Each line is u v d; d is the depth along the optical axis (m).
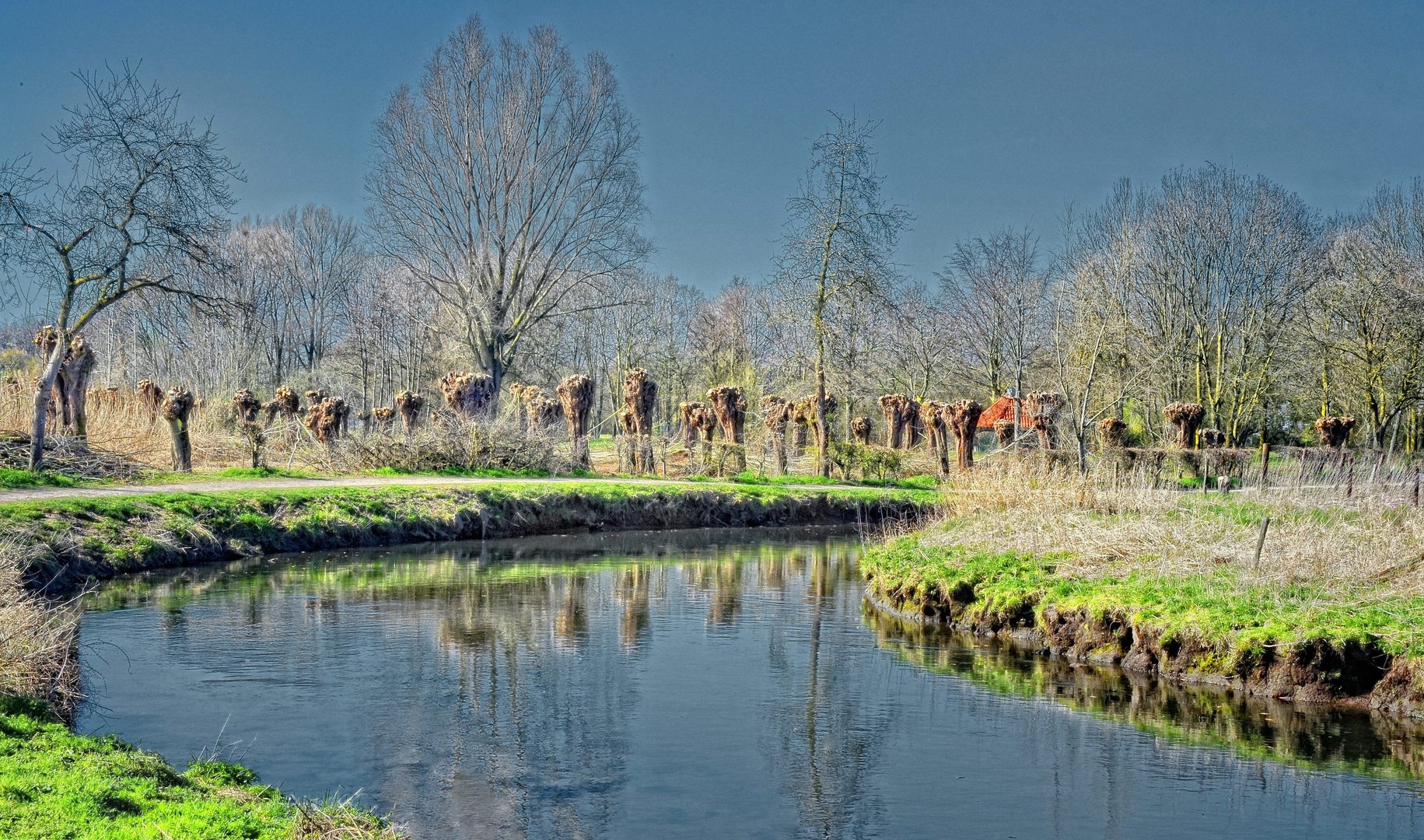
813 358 37.81
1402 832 8.30
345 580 19.59
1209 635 12.20
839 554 25.34
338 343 63.31
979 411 36.91
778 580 21.00
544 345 56.16
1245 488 24.70
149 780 7.61
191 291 26.02
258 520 22.86
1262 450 26.39
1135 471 22.09
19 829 6.16
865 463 37.62
